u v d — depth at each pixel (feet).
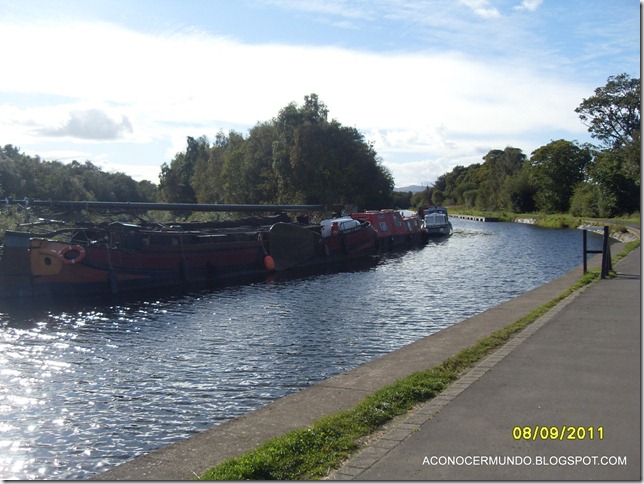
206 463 23.12
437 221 237.66
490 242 203.00
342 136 239.91
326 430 24.21
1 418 40.57
